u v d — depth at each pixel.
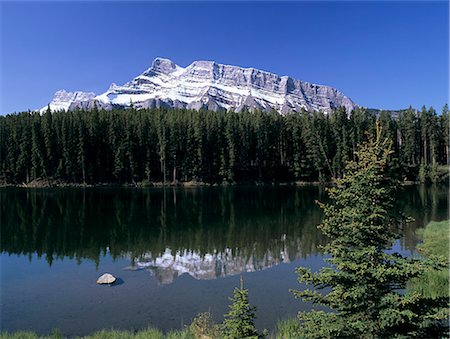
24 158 96.56
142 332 14.17
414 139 111.25
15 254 29.72
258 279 22.25
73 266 26.11
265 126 107.19
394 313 7.79
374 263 8.56
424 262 8.33
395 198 9.15
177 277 23.09
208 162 102.94
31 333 14.35
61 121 99.94
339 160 101.62
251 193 79.31
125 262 27.20
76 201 64.69
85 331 15.33
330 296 8.88
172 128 100.88
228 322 9.84
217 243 33.78
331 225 9.31
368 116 112.25
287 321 14.97
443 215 44.28
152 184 97.62
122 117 106.50
